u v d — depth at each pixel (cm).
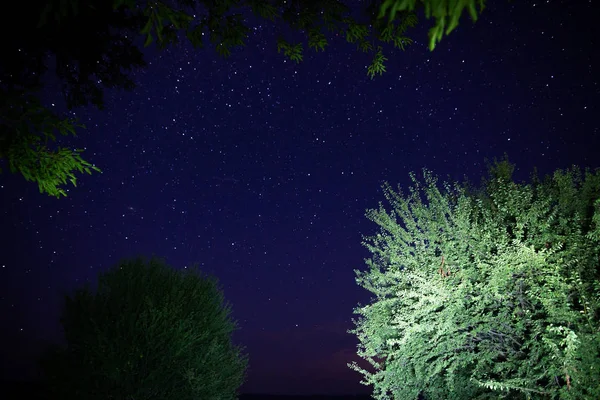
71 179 588
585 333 619
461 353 734
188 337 879
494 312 752
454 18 223
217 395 925
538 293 683
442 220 817
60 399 828
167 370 854
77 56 656
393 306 874
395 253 853
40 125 521
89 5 568
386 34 682
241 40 623
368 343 875
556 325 658
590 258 688
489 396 723
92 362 821
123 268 936
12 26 568
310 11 678
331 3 670
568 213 785
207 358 923
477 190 894
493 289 690
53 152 566
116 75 694
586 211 789
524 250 669
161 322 868
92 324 850
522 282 706
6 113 508
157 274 959
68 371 827
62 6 329
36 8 546
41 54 623
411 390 812
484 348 740
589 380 589
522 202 771
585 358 588
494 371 697
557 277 644
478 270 758
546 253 700
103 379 823
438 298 743
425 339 793
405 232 858
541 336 671
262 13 611
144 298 884
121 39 666
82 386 817
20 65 614
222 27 613
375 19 682
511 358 699
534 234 739
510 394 708
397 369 819
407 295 795
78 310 870
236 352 1020
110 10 622
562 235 735
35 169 559
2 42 580
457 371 777
